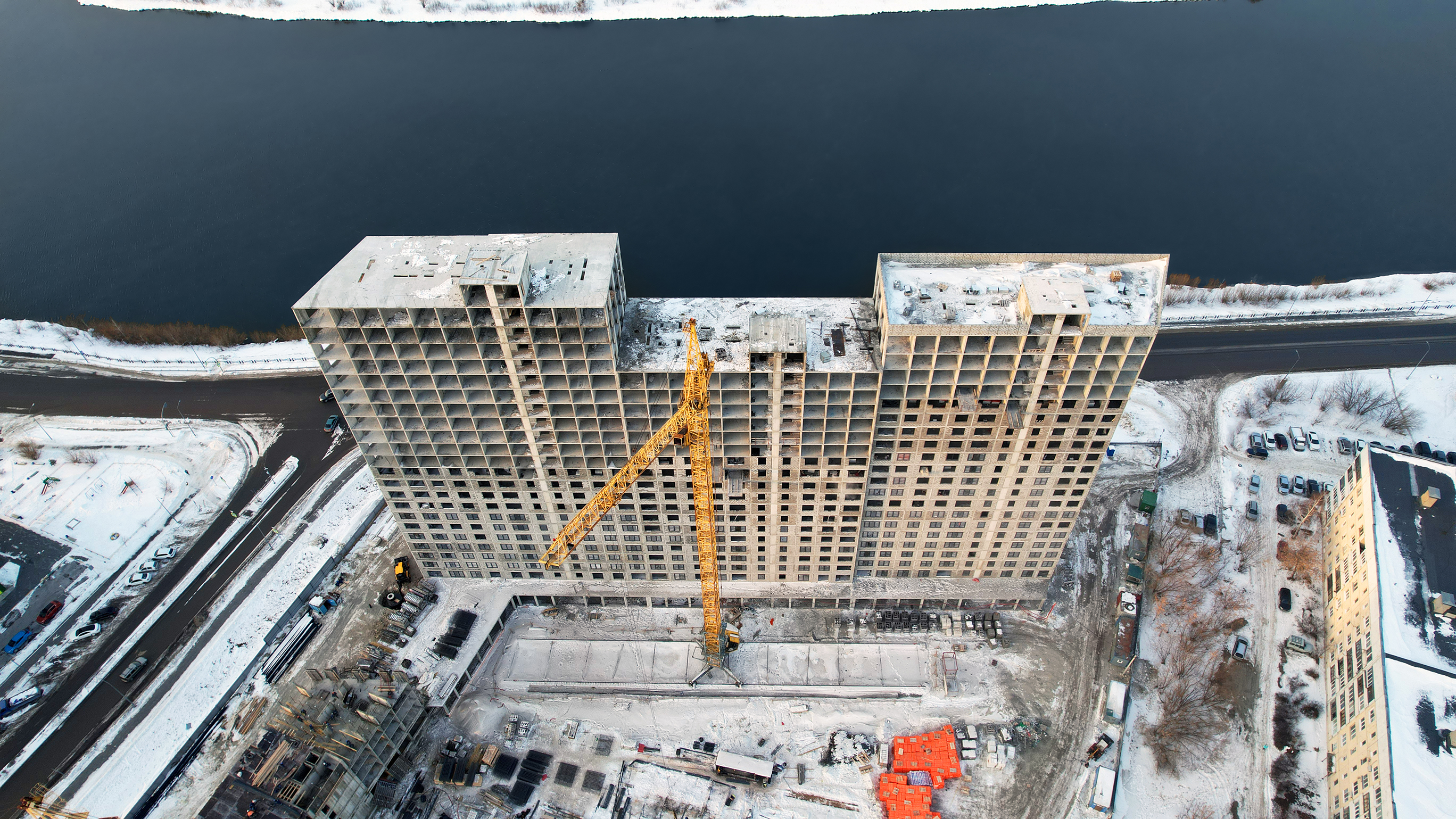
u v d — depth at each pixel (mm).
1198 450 155375
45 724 115688
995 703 119062
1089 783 110625
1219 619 128125
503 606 127500
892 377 97625
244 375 172000
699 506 101000
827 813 108250
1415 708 99500
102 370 173125
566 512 117750
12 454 154625
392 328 92812
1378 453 129125
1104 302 94562
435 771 112062
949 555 124688
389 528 140625
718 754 111500
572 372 96000
